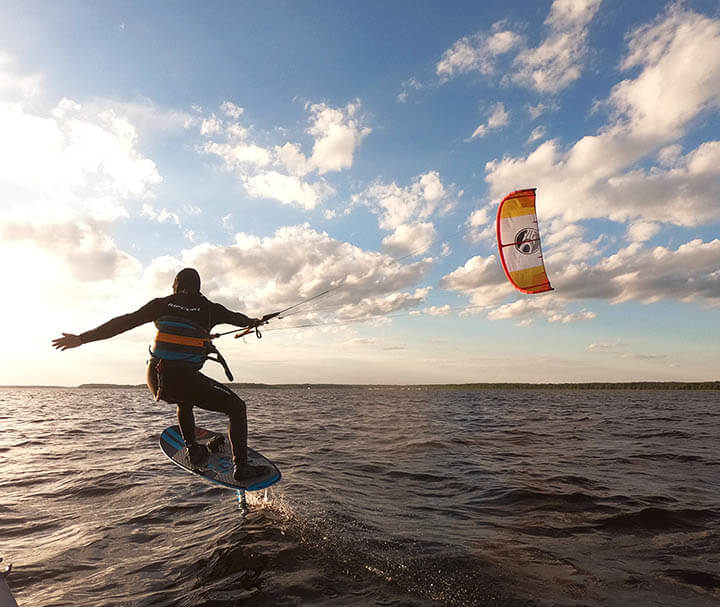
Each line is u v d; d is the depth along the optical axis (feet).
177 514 17.25
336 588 10.91
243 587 11.01
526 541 14.10
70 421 61.11
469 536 14.55
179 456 16.43
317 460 28.78
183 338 13.62
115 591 10.98
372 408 94.84
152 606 10.18
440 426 51.75
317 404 116.88
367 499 19.19
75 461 28.81
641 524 15.83
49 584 11.41
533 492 20.11
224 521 16.14
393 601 10.23
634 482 22.12
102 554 13.37
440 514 17.06
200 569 12.12
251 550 13.21
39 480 23.30
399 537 14.37
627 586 11.03
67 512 17.71
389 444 36.22
